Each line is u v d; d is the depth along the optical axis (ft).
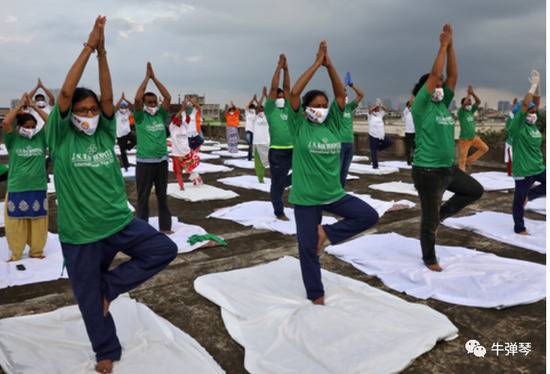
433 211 15.10
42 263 16.96
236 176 38.17
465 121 31.81
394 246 17.89
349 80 19.63
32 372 9.66
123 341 10.87
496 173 35.99
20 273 15.93
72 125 9.47
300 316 11.94
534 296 13.12
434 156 14.82
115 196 9.79
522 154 18.84
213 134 76.07
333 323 11.51
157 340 10.87
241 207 25.55
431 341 10.69
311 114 12.57
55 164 9.38
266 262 16.85
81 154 9.35
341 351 10.32
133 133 38.96
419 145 15.17
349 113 26.73
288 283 14.29
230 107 52.39
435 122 14.74
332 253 17.44
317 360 10.12
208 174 39.32
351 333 11.04
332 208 12.92
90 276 9.62
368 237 19.04
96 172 9.45
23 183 16.94
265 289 13.87
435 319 11.61
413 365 10.10
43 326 11.54
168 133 23.34
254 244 19.27
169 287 14.52
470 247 18.43
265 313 12.18
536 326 11.76
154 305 13.25
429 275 14.71
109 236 9.67
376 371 9.61
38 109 17.10
